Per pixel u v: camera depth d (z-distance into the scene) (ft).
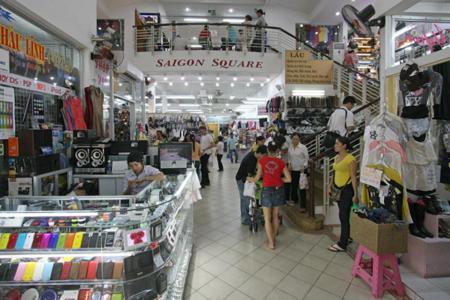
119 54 17.34
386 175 8.75
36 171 8.90
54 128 11.13
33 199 7.04
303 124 23.89
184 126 32.60
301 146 15.97
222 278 9.14
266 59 28.12
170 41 29.58
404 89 9.26
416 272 8.83
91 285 5.61
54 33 11.23
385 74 10.91
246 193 13.03
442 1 10.57
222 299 7.99
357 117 19.51
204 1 37.65
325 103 24.39
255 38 28.63
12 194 8.70
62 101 11.62
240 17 42.75
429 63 8.92
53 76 11.30
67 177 11.27
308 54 24.44
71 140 11.88
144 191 7.54
